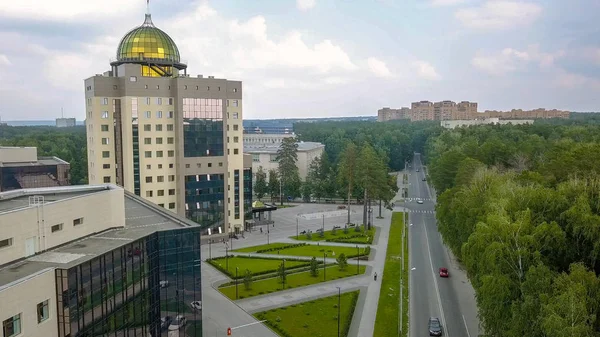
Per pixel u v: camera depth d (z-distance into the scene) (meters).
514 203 56.03
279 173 164.00
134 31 104.69
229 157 107.62
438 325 55.62
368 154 116.31
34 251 39.16
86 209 45.28
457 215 71.50
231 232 108.06
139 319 45.31
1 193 46.03
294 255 90.94
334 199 160.50
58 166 105.81
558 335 34.75
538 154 131.75
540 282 40.72
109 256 40.72
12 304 31.50
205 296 68.69
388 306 64.12
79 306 37.06
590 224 47.50
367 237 104.31
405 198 156.75
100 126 97.56
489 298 43.94
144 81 97.25
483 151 126.69
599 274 48.81
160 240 48.88
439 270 79.25
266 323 58.69
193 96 100.44
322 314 61.44
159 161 99.88
